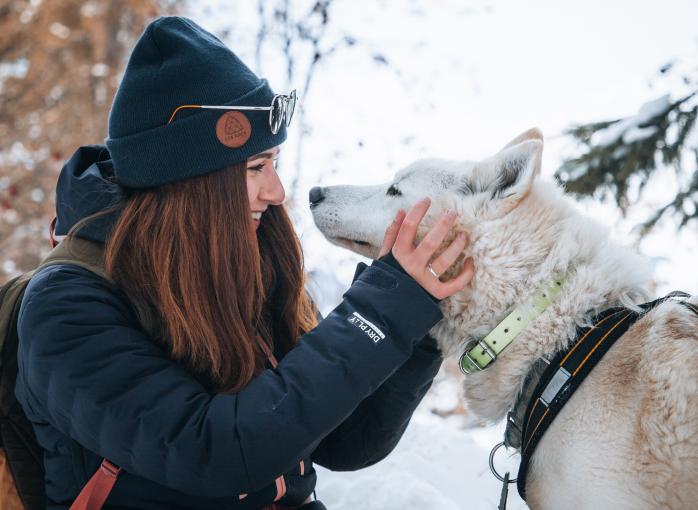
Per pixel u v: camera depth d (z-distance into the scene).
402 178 2.26
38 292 1.63
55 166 10.16
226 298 1.75
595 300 1.88
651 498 1.67
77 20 10.47
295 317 2.08
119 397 1.55
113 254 1.70
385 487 2.85
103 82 10.17
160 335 1.74
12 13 10.42
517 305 1.93
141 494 1.68
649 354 1.75
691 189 4.07
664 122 4.09
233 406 1.58
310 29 5.85
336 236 2.39
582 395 1.79
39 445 1.77
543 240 1.95
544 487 1.85
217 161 1.73
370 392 1.66
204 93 1.72
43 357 1.57
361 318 1.66
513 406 1.98
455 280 1.79
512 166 1.99
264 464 1.57
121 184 1.77
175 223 1.73
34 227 10.05
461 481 3.01
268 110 1.79
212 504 1.74
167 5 9.66
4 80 10.67
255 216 1.97
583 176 4.24
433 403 5.82
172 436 1.54
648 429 1.68
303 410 1.58
